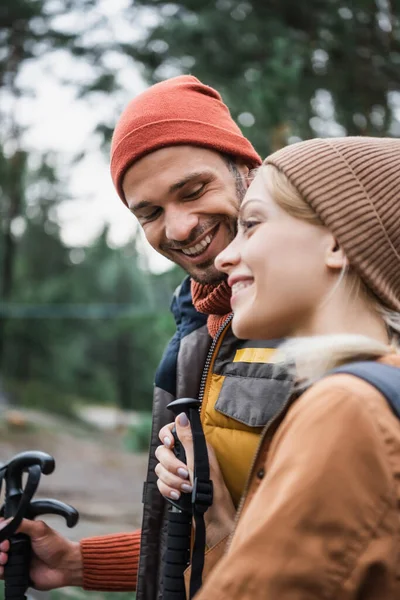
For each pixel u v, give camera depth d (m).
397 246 0.97
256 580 0.79
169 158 1.37
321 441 0.81
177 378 1.44
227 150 1.41
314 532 0.78
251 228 0.99
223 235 1.41
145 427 9.27
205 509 1.16
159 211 1.42
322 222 0.95
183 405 1.22
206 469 1.18
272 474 0.84
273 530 0.79
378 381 0.83
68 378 17.11
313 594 0.77
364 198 0.96
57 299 16.12
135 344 14.24
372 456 0.79
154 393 1.49
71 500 5.64
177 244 1.40
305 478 0.80
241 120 5.40
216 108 1.45
